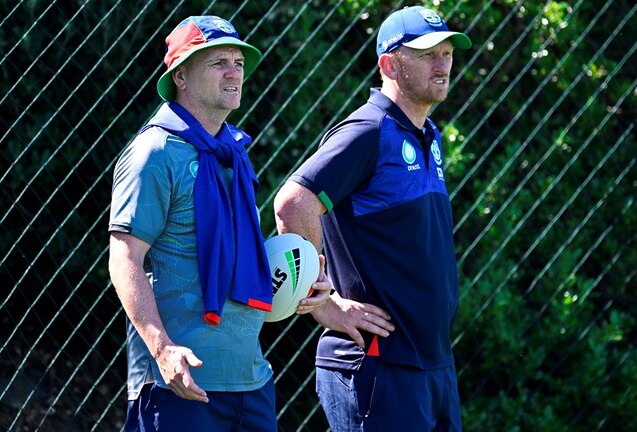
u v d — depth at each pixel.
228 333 12.48
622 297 23.16
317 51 21.09
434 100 14.48
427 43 14.08
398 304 14.20
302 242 13.71
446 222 14.75
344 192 14.04
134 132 19.75
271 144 20.81
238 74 12.77
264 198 20.23
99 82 19.67
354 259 14.33
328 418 14.88
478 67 22.88
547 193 21.28
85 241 20.09
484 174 22.55
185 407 12.32
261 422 12.93
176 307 12.33
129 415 12.66
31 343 20.34
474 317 20.55
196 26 12.61
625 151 23.14
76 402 20.19
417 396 14.25
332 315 14.39
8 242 19.72
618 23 23.42
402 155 14.22
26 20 19.19
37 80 19.42
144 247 12.14
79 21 19.48
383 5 21.95
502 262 21.61
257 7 20.95
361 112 14.41
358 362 14.40
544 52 22.28
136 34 19.28
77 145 19.69
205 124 12.79
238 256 12.54
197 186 12.40
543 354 21.22
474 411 20.89
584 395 21.52
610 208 22.97
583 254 22.78
